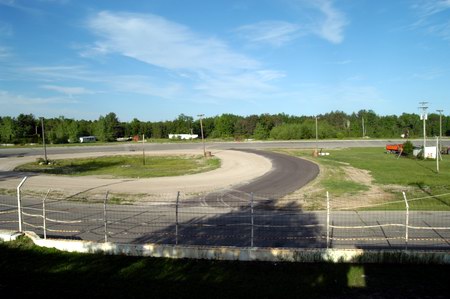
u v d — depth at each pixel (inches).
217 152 2420.0
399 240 541.0
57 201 874.8
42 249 501.4
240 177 1278.3
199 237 568.4
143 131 5334.6
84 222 666.2
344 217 678.5
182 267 438.6
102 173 1525.6
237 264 445.4
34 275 418.0
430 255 436.5
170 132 5295.3
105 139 4542.3
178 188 1053.2
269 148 2674.7
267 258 453.7
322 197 899.4
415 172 1348.4
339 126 5506.9
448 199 842.2
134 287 386.0
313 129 4133.9
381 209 745.6
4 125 4286.4
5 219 695.7
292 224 637.3
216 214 722.2
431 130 4643.2
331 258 446.3
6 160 2108.8
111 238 569.0
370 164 1606.8
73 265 447.5
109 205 821.9
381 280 397.4
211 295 367.2
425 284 387.5
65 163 2004.2
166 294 369.7
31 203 856.9
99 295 367.6
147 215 717.3
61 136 4183.1
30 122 4719.5
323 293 370.9
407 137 3759.8
